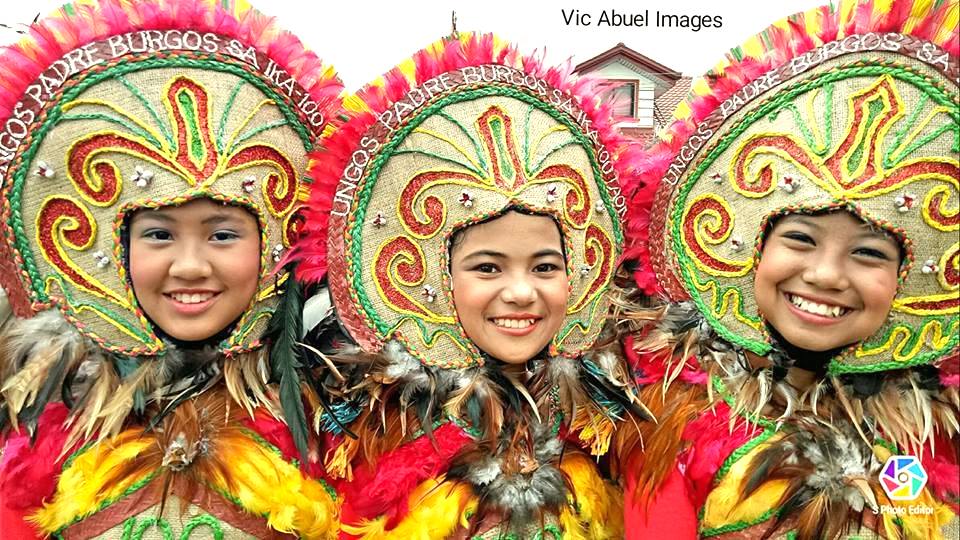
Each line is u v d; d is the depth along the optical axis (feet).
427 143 3.69
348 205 3.73
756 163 3.82
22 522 3.66
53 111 3.42
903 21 3.64
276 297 3.84
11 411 3.63
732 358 4.01
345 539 3.84
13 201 3.49
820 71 3.73
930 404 3.95
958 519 3.89
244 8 3.69
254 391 3.79
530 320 3.74
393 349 3.86
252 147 3.60
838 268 3.63
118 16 3.46
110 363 3.71
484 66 3.75
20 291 3.61
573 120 3.88
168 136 3.46
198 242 3.54
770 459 3.77
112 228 3.51
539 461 3.90
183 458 3.59
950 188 3.65
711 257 3.98
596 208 3.98
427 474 3.80
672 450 3.92
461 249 3.71
